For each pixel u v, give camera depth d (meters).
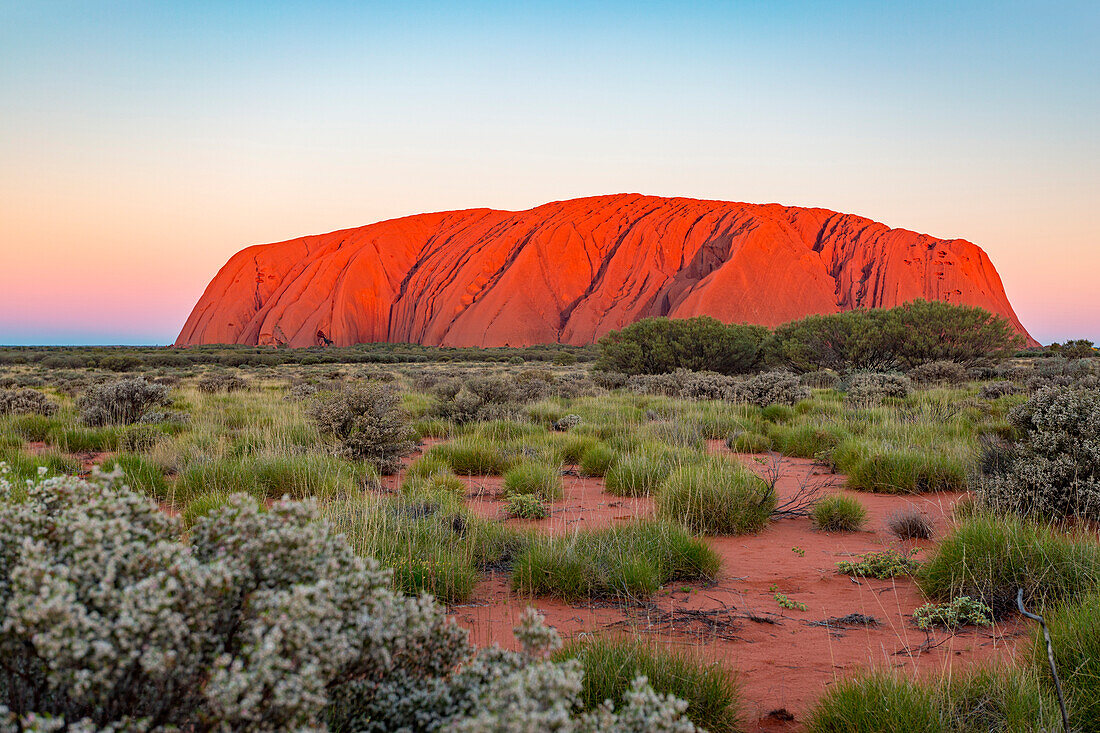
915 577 5.82
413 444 11.84
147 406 16.44
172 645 1.81
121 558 1.96
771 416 17.45
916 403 18.45
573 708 3.29
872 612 5.09
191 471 9.03
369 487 9.69
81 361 59.06
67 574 1.88
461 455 11.27
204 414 16.55
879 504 8.74
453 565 5.53
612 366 35.81
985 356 32.03
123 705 1.87
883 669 4.01
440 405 17.06
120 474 2.51
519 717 1.74
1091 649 3.72
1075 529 6.68
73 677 1.74
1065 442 7.70
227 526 2.26
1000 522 5.88
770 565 6.33
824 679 3.95
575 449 12.28
